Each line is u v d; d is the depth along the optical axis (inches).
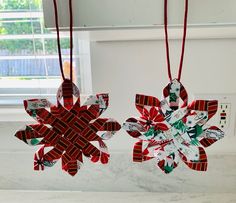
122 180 33.1
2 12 31.7
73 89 21.8
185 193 32.8
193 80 29.5
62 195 33.1
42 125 22.0
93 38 26.5
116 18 18.5
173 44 28.5
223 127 30.1
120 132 31.5
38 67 33.8
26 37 32.5
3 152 33.4
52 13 18.8
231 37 27.4
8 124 32.7
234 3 17.7
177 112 21.3
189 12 18.0
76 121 21.8
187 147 22.0
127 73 29.6
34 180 34.1
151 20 18.5
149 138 22.0
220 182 32.4
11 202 32.1
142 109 21.6
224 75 29.2
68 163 22.4
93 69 29.7
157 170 32.4
